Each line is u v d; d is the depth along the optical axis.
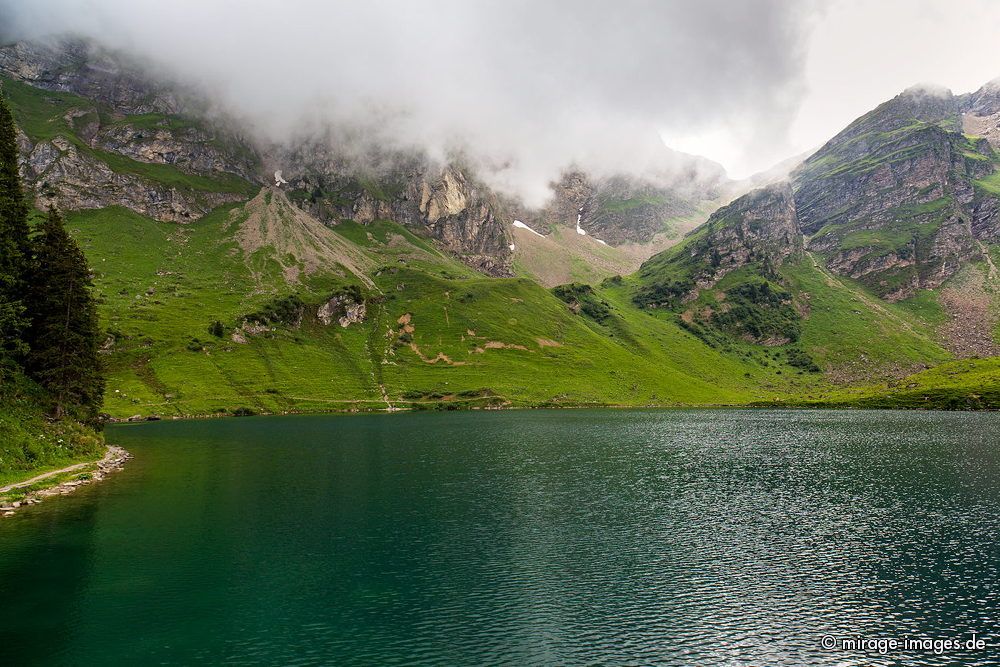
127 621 41.25
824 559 55.31
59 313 97.31
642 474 96.50
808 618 43.41
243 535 61.03
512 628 41.47
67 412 98.75
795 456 115.50
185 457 110.81
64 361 96.31
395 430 162.38
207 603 44.50
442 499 78.25
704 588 48.66
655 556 56.00
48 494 73.81
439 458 112.38
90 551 54.75
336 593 46.75
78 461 89.38
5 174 93.81
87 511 68.19
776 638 40.53
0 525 61.19
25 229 98.25
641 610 44.56
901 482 89.62
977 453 117.75
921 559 55.28
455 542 59.81
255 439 140.38
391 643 39.09
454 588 48.19
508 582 49.50
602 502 76.94
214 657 36.81
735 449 125.19
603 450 124.00
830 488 85.69
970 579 50.50
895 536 62.25
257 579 49.28
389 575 50.66
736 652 38.59
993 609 45.00
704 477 93.81
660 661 37.41
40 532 59.41
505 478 92.56
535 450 123.44
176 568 51.25
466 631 40.97
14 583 47.28
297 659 36.88
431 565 53.19
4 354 89.12
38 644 37.78
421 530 63.72
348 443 133.62
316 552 56.09
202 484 85.12
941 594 47.59
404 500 77.50
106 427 169.00
